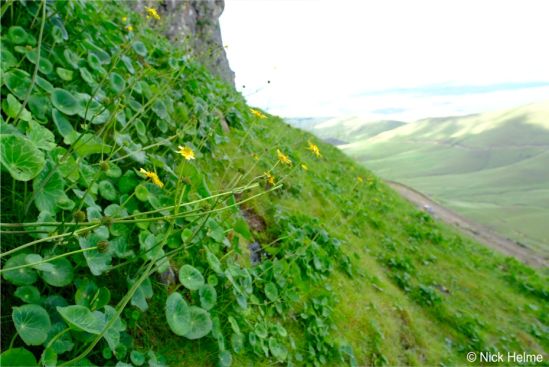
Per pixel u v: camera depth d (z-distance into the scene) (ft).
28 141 5.41
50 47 10.12
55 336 4.69
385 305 18.29
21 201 6.22
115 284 6.85
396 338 16.49
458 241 44.09
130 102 10.94
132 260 6.72
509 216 313.12
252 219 14.97
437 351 18.34
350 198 31.76
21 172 5.23
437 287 26.20
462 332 22.02
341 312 14.47
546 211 335.06
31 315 4.86
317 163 37.14
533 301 35.55
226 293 9.18
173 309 6.63
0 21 9.52
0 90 7.70
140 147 9.39
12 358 4.26
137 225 7.39
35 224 5.12
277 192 19.15
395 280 23.29
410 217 42.88
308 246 14.05
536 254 116.47
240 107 24.59
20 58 9.07
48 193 6.22
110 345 5.37
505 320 27.48
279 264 11.79
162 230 8.02
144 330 7.00
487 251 49.16
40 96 8.05
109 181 8.19
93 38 12.34
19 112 6.55
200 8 48.39
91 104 9.12
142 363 6.23
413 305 21.91
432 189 507.71
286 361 10.14
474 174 599.16
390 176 615.98
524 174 545.44
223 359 7.97
